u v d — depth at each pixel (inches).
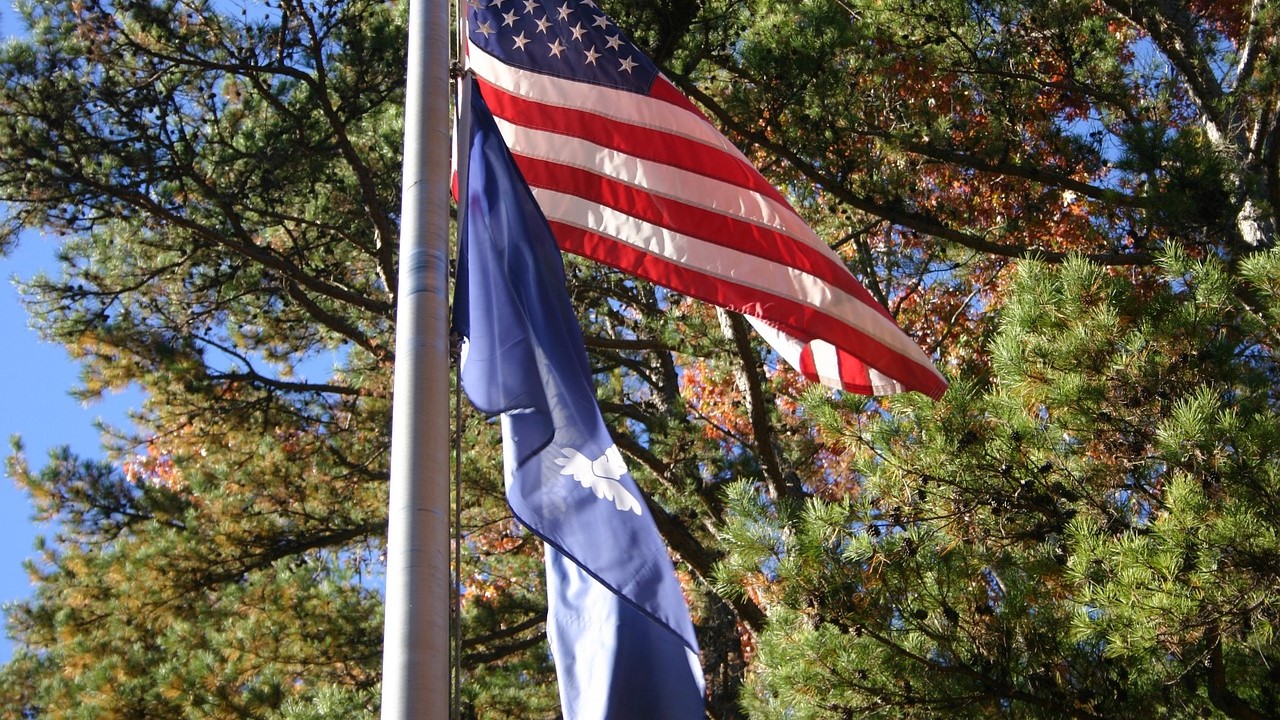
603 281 556.1
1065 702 271.0
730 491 291.7
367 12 531.5
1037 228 487.8
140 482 585.6
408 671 167.2
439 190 218.2
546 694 540.7
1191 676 266.1
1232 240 394.6
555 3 294.7
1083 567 254.7
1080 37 458.0
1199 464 257.0
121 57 507.5
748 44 445.1
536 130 281.3
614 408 557.0
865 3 470.9
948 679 275.1
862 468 288.4
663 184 277.1
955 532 283.1
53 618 559.2
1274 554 239.9
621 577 193.2
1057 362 278.1
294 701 449.1
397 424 192.5
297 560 534.0
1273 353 288.4
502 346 214.8
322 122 533.6
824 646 276.1
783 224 276.7
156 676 468.1
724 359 474.3
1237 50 494.6
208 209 539.2
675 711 191.2
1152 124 436.8
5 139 494.6
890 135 449.1
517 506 199.8
